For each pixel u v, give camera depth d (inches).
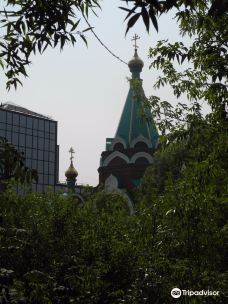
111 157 3742.6
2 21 408.8
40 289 679.1
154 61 721.0
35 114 5201.8
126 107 3937.0
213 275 629.3
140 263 695.1
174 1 285.7
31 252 846.5
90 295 761.6
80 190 4168.3
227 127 645.9
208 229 645.3
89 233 851.4
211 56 588.1
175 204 645.9
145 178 2252.7
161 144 761.6
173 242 662.5
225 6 290.4
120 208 1016.9
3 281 440.1
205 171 632.4
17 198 951.6
